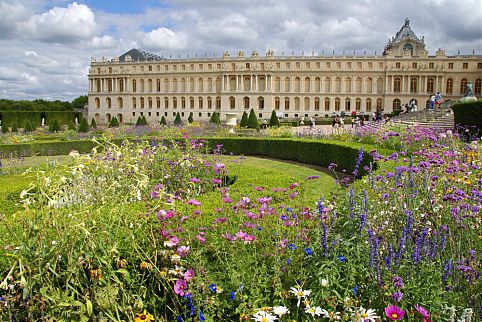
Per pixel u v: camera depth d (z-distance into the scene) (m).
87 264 5.00
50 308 4.66
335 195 8.05
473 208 6.74
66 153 31.77
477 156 12.65
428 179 8.23
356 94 104.19
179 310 5.27
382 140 20.69
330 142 23.00
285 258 5.51
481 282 4.76
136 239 5.62
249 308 4.78
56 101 133.25
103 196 6.25
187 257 5.50
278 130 36.88
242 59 107.69
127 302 4.99
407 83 101.31
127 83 117.69
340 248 5.37
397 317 4.01
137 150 13.66
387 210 6.89
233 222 6.68
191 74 112.38
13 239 5.70
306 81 106.56
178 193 12.48
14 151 28.16
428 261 5.17
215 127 46.41
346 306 4.50
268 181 12.66
